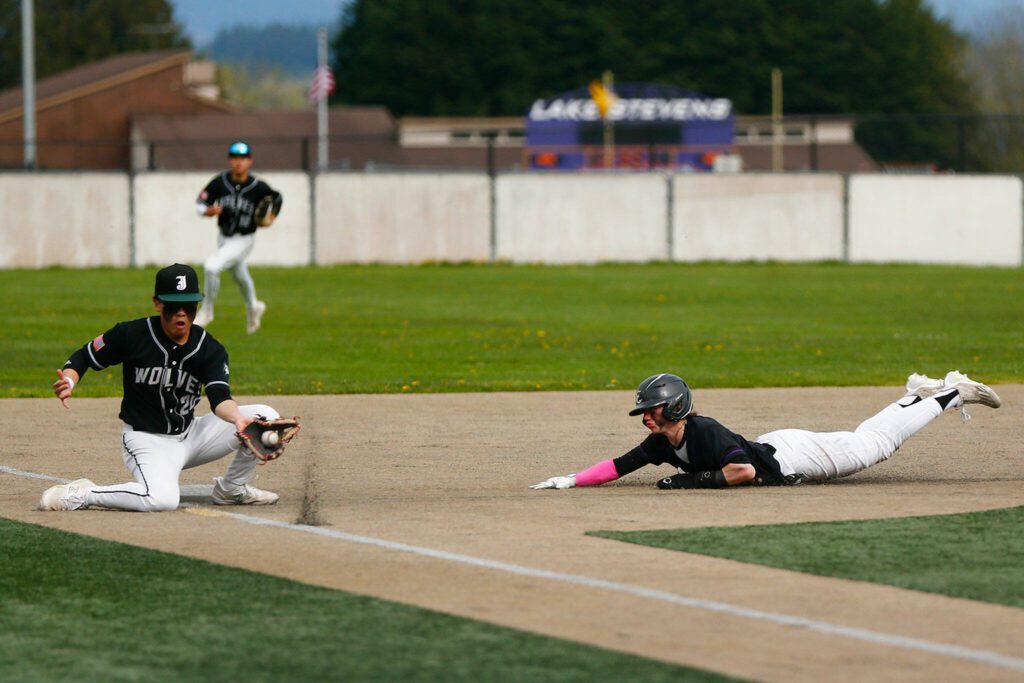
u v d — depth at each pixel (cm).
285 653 1622
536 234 11294
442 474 2862
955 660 1577
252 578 1955
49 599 1856
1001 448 3152
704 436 2602
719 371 4862
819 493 2583
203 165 18925
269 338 5925
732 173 11419
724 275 10094
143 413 2431
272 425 2322
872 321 6819
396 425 3584
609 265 11181
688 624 1716
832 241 11550
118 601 1845
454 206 11175
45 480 2795
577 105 19138
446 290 8725
